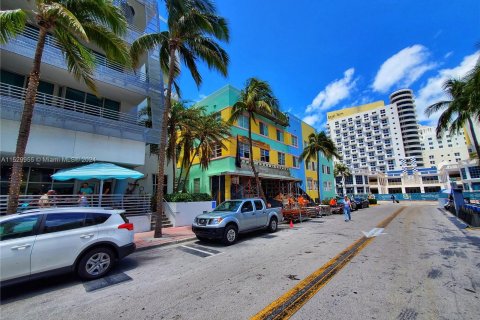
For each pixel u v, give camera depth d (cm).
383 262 582
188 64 1214
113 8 791
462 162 4653
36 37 1089
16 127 953
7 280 420
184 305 382
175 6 1050
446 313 335
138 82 1366
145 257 714
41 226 480
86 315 360
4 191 1043
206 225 862
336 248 748
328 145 2706
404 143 9306
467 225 1191
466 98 978
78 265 508
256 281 477
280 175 2361
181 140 1702
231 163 1925
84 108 1188
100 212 570
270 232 1101
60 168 1207
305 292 414
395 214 1981
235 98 2148
